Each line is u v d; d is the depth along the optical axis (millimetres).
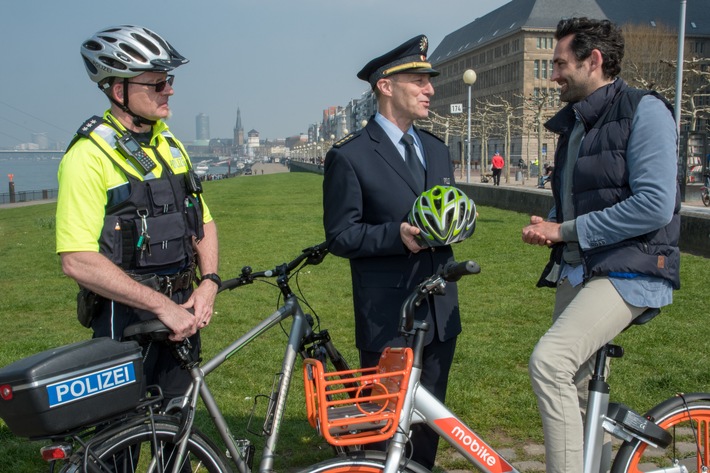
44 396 2289
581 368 3322
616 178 2967
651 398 5105
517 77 94625
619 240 2916
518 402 5023
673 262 3002
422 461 3342
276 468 4141
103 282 2803
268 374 5875
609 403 3061
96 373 2412
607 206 3002
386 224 3084
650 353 6152
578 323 2924
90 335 7574
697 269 10320
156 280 3012
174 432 2711
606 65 3115
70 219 2852
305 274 11039
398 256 3238
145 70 2986
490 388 5379
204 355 6469
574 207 3131
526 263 11438
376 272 3248
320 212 24594
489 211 21938
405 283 3225
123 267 2986
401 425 2629
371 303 3244
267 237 16969
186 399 2773
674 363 5859
